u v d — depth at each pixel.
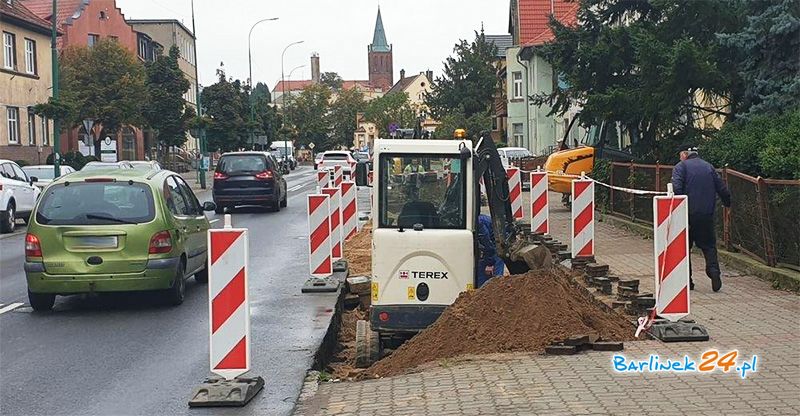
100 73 49.78
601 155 24.67
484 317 8.88
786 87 16.27
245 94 74.31
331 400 7.32
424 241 9.34
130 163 33.28
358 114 111.94
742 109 18.56
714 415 6.43
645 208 19.25
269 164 29.61
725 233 14.06
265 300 12.56
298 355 9.14
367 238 19.95
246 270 7.45
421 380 7.73
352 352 10.75
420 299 9.36
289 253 18.23
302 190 44.25
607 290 11.69
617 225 20.69
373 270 9.43
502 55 80.44
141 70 51.44
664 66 18.47
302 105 110.19
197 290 13.52
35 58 47.00
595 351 8.49
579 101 22.97
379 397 7.29
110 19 66.88
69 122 39.59
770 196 12.16
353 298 13.70
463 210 9.43
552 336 8.64
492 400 6.96
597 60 21.44
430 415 6.64
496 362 8.18
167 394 7.78
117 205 11.79
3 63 43.06
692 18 19.58
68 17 64.00
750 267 12.65
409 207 9.45
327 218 13.55
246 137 71.19
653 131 21.12
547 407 6.72
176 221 12.34
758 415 6.41
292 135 97.12
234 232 7.44
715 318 9.82
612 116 20.81
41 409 7.37
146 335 10.32
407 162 9.46
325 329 10.46
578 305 9.29
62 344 9.87
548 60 23.42
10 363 8.98
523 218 22.83
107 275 11.52
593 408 6.66
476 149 9.89
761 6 17.25
